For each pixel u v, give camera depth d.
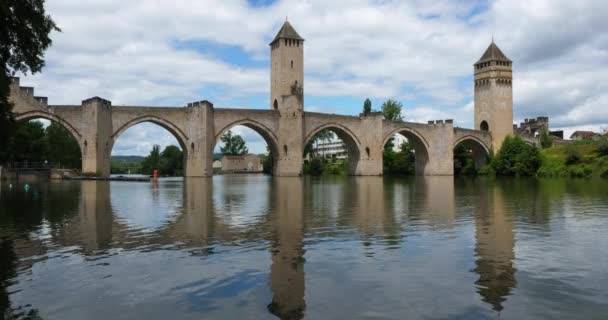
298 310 9.62
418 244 15.98
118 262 13.53
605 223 21.02
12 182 61.12
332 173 120.38
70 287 11.23
